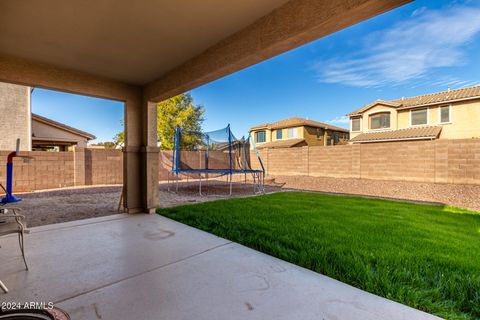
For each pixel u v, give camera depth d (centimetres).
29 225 379
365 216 432
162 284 201
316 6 205
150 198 468
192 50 322
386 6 178
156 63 361
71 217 434
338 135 2353
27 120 933
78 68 377
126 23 256
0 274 216
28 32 270
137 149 468
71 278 210
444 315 161
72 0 215
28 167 777
